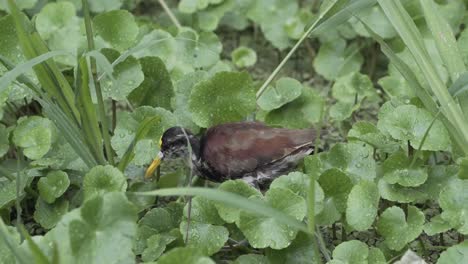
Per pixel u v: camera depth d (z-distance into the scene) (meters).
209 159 9.77
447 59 9.37
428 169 9.25
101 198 7.52
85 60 8.35
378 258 8.38
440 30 9.45
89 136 8.97
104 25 11.25
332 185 8.89
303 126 10.67
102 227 7.46
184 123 10.34
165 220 9.00
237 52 12.52
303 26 12.71
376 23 12.20
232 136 9.66
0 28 10.62
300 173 8.80
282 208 8.36
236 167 9.64
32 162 9.45
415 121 9.32
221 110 10.08
